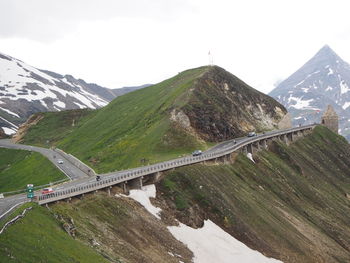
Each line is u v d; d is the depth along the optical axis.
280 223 83.69
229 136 133.00
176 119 122.25
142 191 70.69
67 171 105.06
